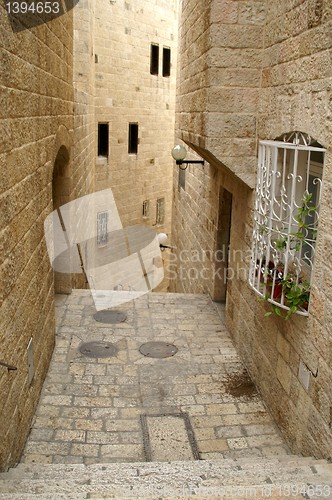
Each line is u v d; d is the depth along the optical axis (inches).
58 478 137.0
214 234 340.8
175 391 223.9
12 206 146.8
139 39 620.7
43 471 146.9
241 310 257.6
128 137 638.5
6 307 140.9
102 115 585.6
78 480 130.5
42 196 204.2
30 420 189.0
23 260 165.5
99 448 181.0
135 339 278.5
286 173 200.4
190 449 182.7
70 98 300.2
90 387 224.1
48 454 175.6
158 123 692.1
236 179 237.1
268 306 208.5
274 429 196.7
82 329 287.7
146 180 689.6
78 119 365.4
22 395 170.4
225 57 215.5
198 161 370.9
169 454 179.5
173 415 204.8
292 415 179.2
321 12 153.7
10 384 148.8
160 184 724.0
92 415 202.1
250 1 210.4
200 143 239.3
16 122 150.5
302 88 169.2
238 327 264.7
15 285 153.0
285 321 187.3
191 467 148.9
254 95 219.1
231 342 278.8
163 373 240.2
